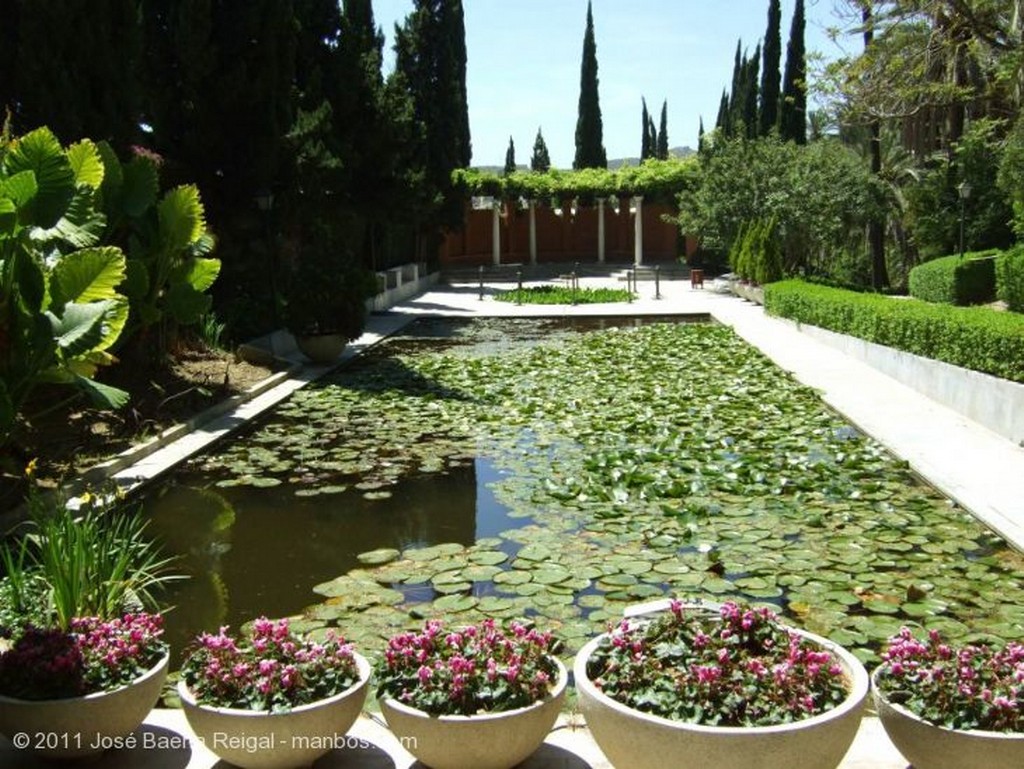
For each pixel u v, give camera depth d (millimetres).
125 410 8391
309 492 6711
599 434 8281
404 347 15086
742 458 7160
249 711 2674
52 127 9727
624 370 11906
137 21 10523
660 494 6328
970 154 21328
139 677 2910
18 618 3600
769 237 21828
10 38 9906
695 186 29078
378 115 19297
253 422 9039
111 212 8789
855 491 6316
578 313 19594
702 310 19969
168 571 5242
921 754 2607
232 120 14125
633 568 4984
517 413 9312
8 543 5387
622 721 2500
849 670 2779
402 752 2951
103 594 3912
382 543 5645
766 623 2891
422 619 4422
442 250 34125
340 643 3031
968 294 18016
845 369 11633
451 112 28734
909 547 5277
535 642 2920
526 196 33781
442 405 9781
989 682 2658
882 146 28516
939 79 19406
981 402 8297
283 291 14531
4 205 5984
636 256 34531
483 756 2648
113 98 10219
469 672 2711
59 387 8523
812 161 24438
